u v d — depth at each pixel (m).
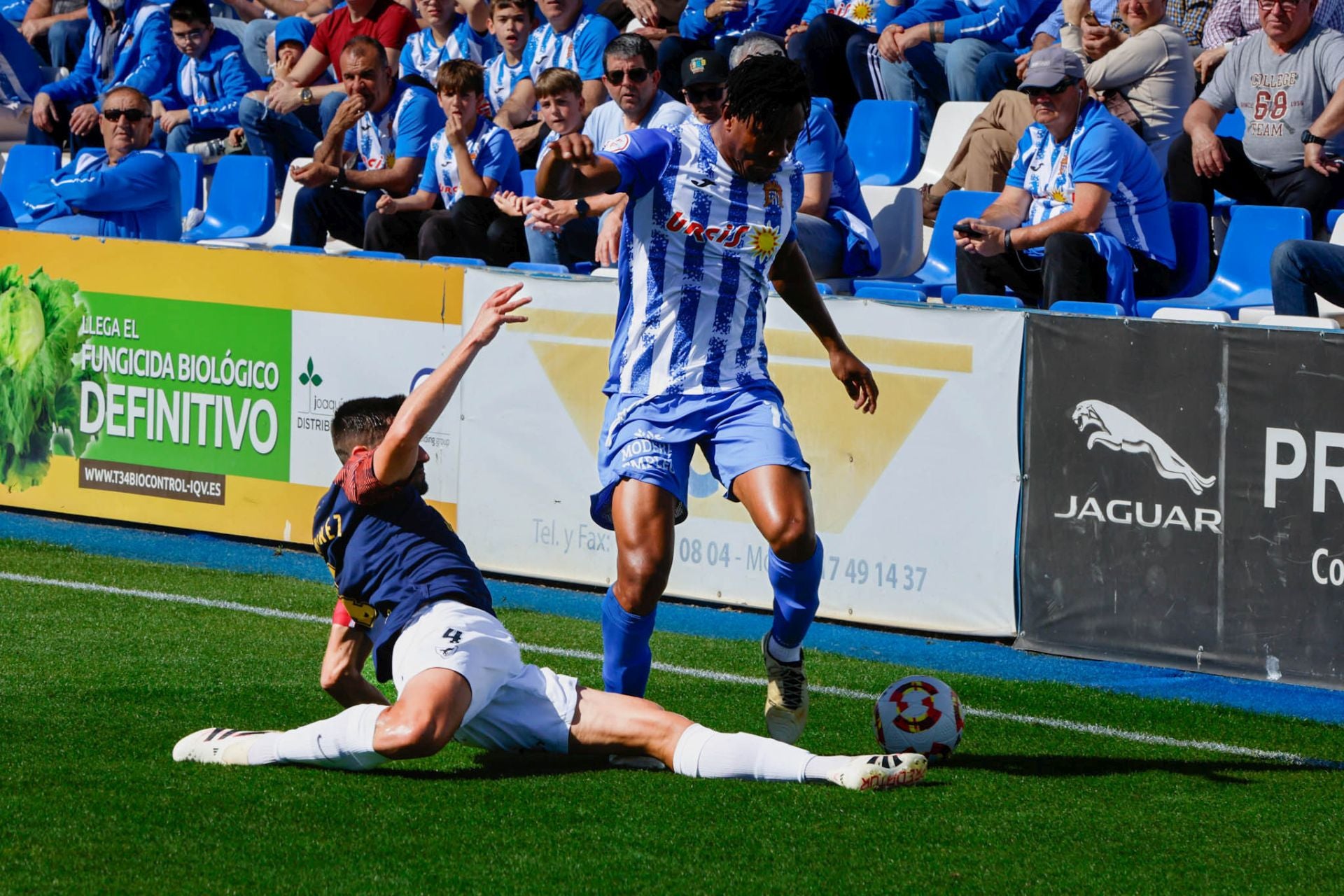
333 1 46.66
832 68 35.38
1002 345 22.03
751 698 19.30
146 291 28.66
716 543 24.48
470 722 15.26
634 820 14.07
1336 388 19.72
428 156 32.41
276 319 27.39
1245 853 13.74
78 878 12.48
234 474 28.20
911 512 23.00
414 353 26.22
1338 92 26.62
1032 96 25.77
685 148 15.73
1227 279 26.70
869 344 22.97
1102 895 12.64
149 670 19.66
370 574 15.40
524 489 25.88
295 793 14.60
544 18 39.81
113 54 44.50
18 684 18.81
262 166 38.53
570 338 25.05
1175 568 21.08
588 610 24.27
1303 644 20.30
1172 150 28.77
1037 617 22.16
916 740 16.16
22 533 28.69
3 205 41.59
